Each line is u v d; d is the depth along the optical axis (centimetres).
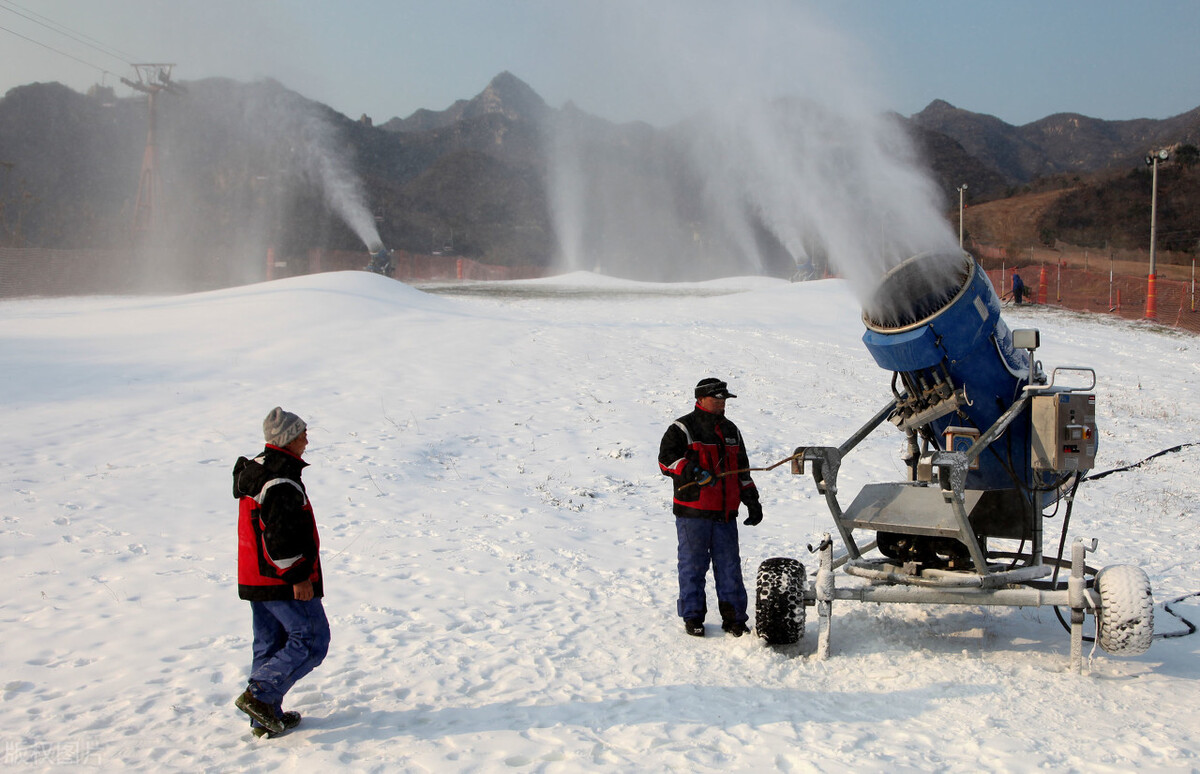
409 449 1193
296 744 429
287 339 1875
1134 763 405
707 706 479
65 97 16050
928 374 634
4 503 870
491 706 479
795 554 848
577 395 1566
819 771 395
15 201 10206
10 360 1555
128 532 816
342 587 700
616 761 407
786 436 1401
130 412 1283
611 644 586
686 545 611
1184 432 1647
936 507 577
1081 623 539
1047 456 600
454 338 1984
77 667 531
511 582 734
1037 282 4991
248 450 1124
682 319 2534
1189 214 7662
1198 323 3322
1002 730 444
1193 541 955
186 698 489
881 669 541
